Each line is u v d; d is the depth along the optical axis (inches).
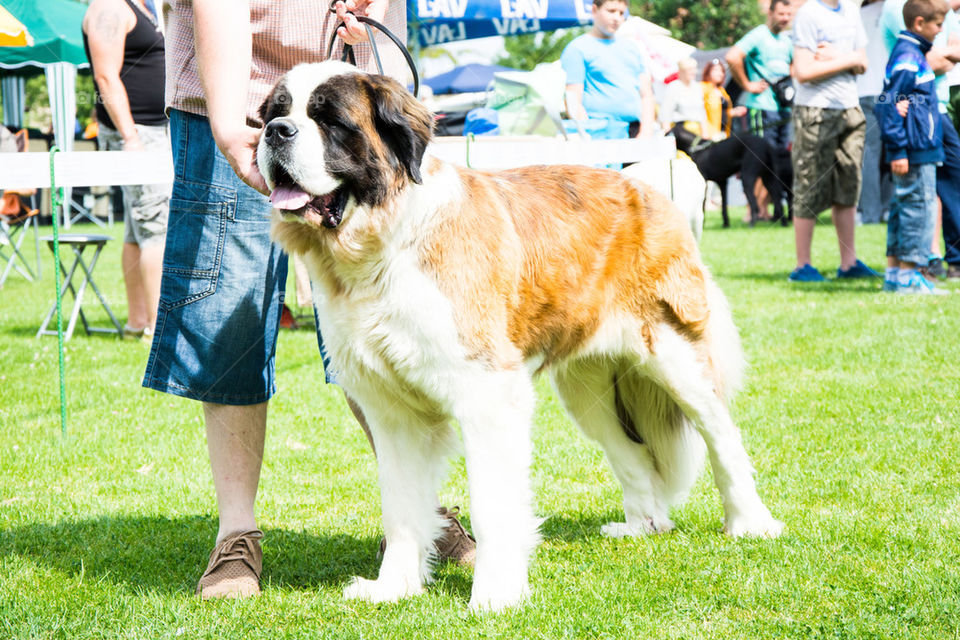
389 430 123.4
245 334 127.7
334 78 108.4
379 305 111.6
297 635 108.2
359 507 162.2
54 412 227.8
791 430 195.3
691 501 161.9
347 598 121.3
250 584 124.8
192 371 127.9
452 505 166.4
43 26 524.7
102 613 115.3
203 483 176.9
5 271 467.8
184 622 112.0
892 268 360.5
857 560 126.5
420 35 462.3
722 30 1012.5
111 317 337.7
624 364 143.9
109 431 211.8
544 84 344.5
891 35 353.4
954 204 379.2
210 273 125.8
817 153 385.1
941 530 136.4
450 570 136.4
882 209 641.6
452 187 113.8
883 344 269.4
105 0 288.8
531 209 123.9
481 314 112.4
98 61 289.6
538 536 121.0
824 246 527.8
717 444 140.3
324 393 245.8
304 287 340.5
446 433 127.5
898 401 213.0
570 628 107.9
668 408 145.5
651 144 269.0
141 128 305.1
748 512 141.6
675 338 136.6
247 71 116.6
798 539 135.4
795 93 387.5
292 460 189.2
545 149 245.1
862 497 153.9
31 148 629.0
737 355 146.6
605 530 147.7
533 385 130.8
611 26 350.6
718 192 858.8
